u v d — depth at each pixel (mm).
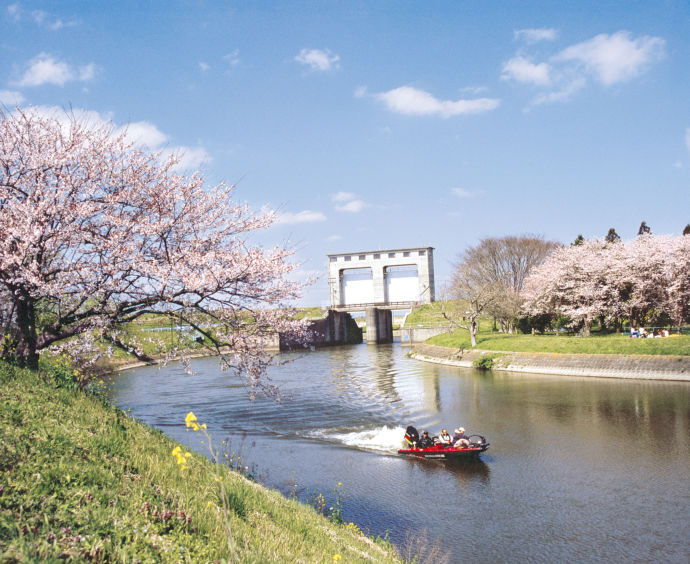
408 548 14305
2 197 13938
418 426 29859
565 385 41469
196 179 16266
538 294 68875
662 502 17219
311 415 33438
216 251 15789
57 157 14352
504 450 24094
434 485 19719
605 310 59469
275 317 16188
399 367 61781
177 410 35188
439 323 97312
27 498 6531
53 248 14086
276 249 15695
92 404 13062
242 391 43094
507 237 84875
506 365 54188
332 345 115938
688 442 23656
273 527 8906
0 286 13922
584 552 14195
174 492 8547
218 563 6203
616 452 22781
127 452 9867
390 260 119500
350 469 21797
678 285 50656
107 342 15648
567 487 19000
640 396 34844
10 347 14242
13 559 5031
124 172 15680
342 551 9508
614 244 65438
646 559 13758
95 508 6742
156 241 15492
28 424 9383
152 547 6164
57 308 15422
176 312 15109
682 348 42938
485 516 16703
